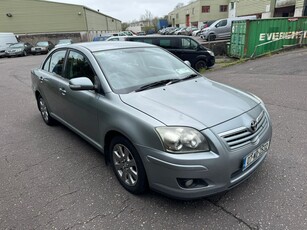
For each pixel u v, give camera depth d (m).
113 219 2.46
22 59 22.36
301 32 13.45
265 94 6.36
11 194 2.90
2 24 32.53
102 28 49.91
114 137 2.82
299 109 5.14
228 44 15.24
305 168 3.09
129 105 2.64
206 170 2.21
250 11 30.30
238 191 2.75
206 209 2.52
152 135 2.30
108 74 3.10
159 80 3.25
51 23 34.56
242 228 2.28
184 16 63.62
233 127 2.36
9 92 8.58
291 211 2.43
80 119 3.52
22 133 4.69
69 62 3.82
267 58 12.02
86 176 3.20
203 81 3.42
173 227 2.33
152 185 2.46
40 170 3.39
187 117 2.36
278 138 3.90
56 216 2.53
